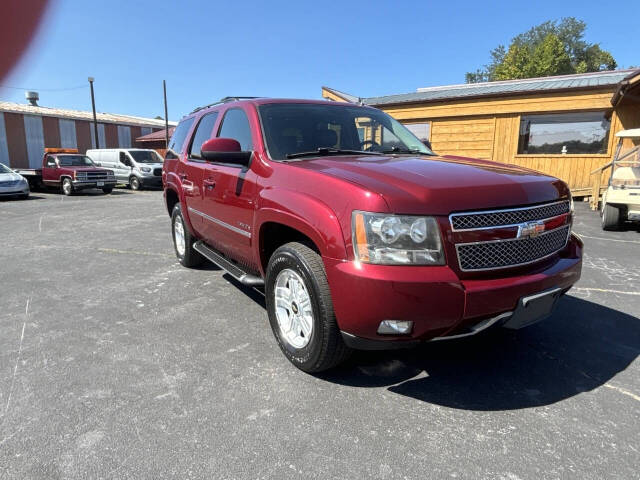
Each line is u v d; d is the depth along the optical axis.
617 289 4.65
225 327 3.67
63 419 2.40
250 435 2.27
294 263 2.76
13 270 5.54
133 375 2.87
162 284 4.89
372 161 3.02
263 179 3.16
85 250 6.77
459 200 2.37
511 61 54.91
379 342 2.40
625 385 2.77
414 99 14.80
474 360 3.08
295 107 3.79
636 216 7.73
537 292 2.52
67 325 3.71
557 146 13.16
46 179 18.80
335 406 2.53
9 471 2.01
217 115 4.36
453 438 2.26
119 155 21.22
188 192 4.76
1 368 2.96
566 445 2.20
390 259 2.28
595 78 15.12
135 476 1.98
